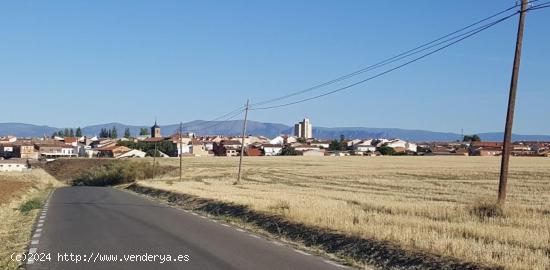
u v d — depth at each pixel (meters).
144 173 97.56
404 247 13.52
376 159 130.75
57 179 118.56
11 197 39.56
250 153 188.50
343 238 15.65
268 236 17.80
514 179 63.62
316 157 145.88
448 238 14.33
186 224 21.59
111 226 20.84
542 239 14.58
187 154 187.88
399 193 40.78
